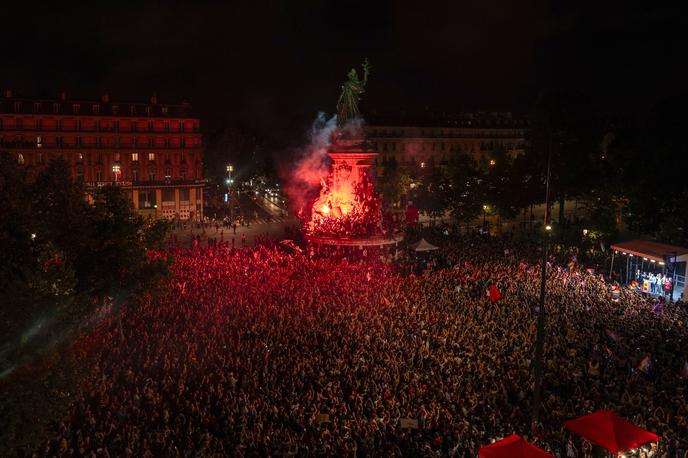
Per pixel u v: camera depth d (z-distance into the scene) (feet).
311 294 156.04
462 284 169.58
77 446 83.71
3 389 72.23
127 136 366.84
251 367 109.60
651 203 246.88
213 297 156.04
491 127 484.74
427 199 339.16
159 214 372.17
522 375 107.34
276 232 309.42
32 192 109.91
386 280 175.52
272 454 82.94
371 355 113.80
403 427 88.63
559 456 83.15
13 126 340.18
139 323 136.36
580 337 127.03
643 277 194.08
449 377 105.40
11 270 81.71
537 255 215.10
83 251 122.21
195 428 89.76
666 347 123.24
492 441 86.28
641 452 83.76
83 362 92.63
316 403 96.07
